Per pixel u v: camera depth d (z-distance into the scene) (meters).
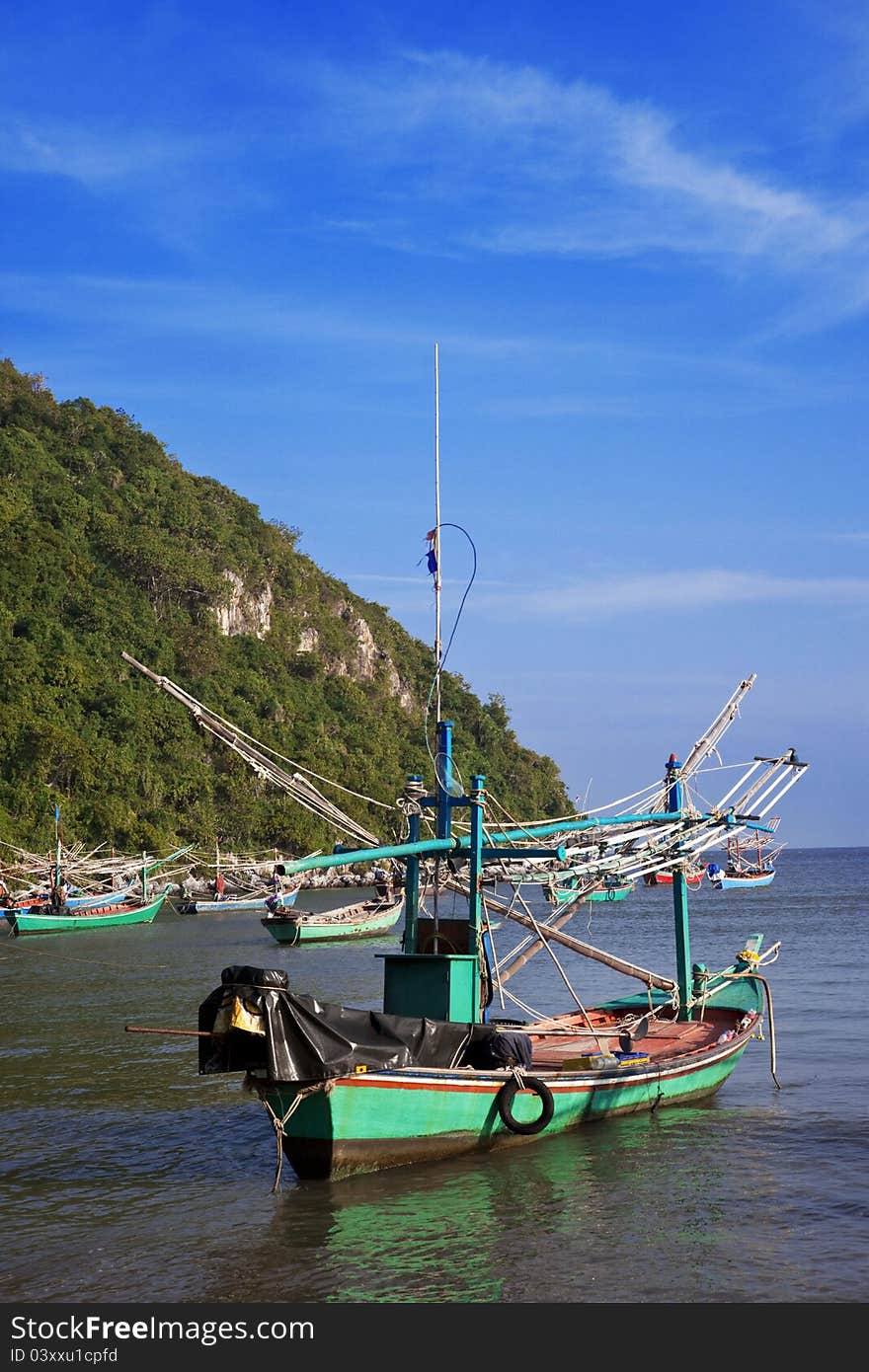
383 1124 15.72
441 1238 14.63
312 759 142.25
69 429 187.62
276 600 195.62
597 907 89.19
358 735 171.38
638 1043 22.09
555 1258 14.14
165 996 38.28
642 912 83.06
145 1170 17.83
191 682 144.75
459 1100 16.48
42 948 58.94
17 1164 18.20
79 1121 20.84
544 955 49.12
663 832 21.78
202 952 56.50
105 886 88.75
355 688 187.88
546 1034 20.19
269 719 153.50
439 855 19.22
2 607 127.75
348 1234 14.74
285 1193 15.89
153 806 117.75
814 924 69.25
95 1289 13.49
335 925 62.59
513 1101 17.09
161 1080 24.44
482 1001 18.92
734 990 24.45
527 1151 17.91
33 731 105.62
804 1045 27.30
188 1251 14.41
